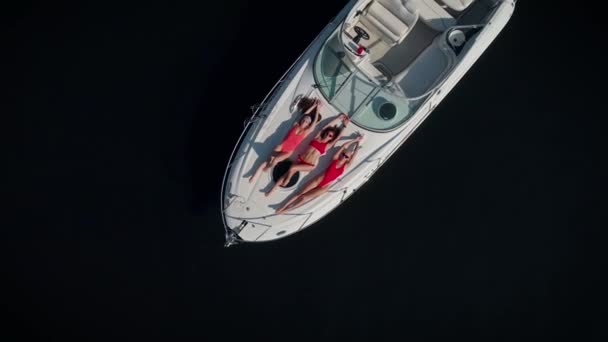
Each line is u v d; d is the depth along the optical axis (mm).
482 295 13578
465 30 13305
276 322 13125
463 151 14406
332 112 12430
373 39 13477
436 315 13383
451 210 14016
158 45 14391
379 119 12461
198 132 13969
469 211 14031
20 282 12781
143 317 12922
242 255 13461
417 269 13617
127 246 13258
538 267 13836
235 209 12102
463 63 13016
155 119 13977
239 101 14211
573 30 15156
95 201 13406
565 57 15094
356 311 13273
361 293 13391
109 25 14352
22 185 13297
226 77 14336
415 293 13477
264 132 12320
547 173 14391
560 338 13453
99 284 13000
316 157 12172
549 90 14883
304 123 12102
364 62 12844
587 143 14633
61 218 13234
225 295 13211
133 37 14367
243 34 14641
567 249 13977
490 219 14023
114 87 14047
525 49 15094
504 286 13672
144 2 14609
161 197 13570
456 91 14781
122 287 13039
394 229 13812
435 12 13516
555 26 15156
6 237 12984
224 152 13891
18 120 13609
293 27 14766
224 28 14656
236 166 12250
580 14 15172
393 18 13078
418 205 13992
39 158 13484
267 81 14383
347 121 12344
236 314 13117
